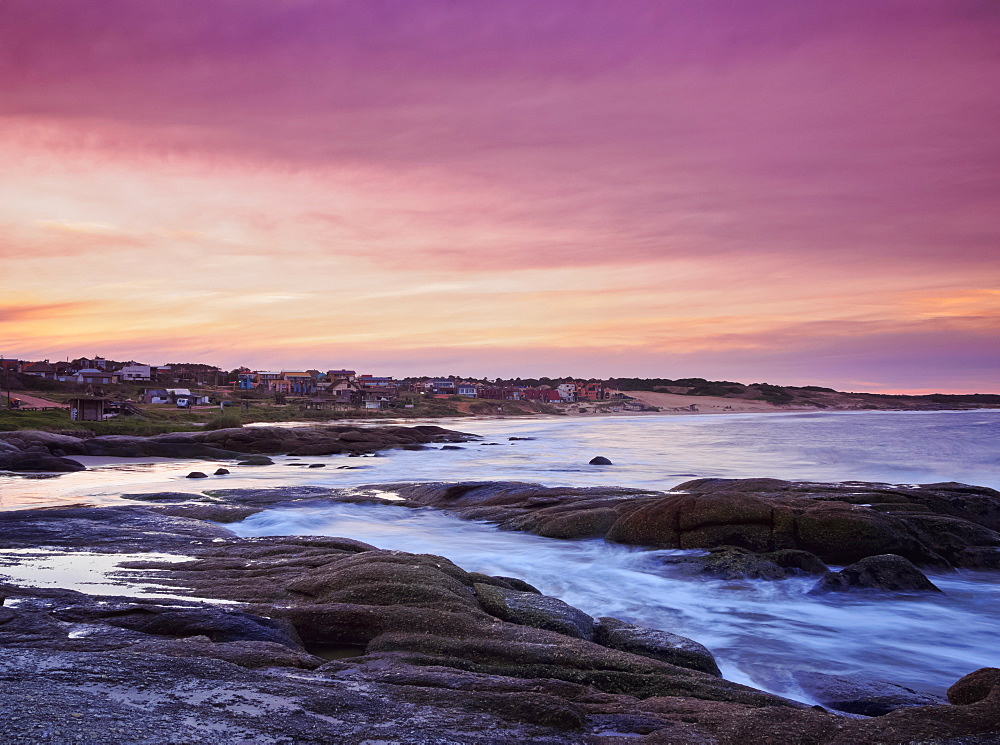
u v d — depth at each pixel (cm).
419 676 709
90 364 18625
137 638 834
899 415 18800
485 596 1067
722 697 759
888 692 892
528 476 3722
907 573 1456
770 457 5009
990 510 2022
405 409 17212
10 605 993
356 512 2294
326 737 528
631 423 13125
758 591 1426
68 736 476
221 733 513
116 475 3475
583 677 783
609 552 1756
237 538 1677
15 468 3669
